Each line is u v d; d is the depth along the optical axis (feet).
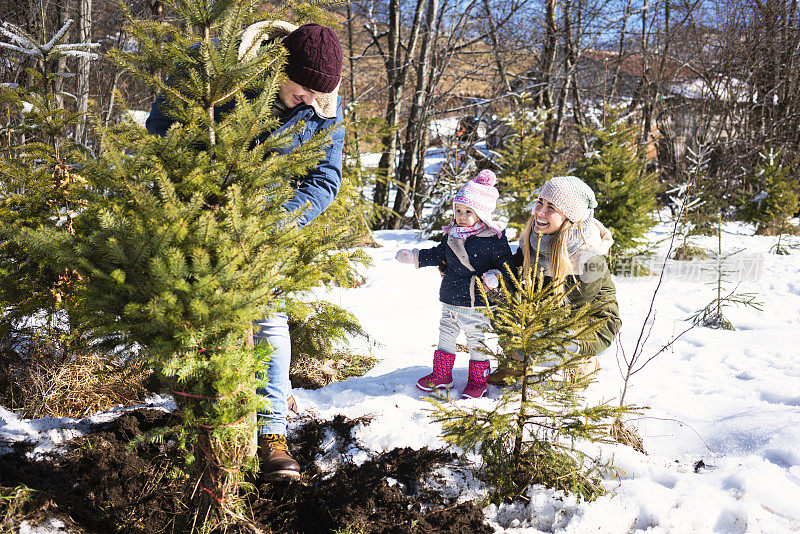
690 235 24.43
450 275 11.58
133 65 7.36
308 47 7.86
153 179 6.78
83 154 7.25
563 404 8.59
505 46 47.96
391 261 25.96
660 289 20.71
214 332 6.61
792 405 11.02
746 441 9.77
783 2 46.47
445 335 11.74
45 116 11.68
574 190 10.62
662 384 12.31
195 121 7.09
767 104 48.39
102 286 6.76
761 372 12.83
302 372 13.26
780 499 7.89
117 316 6.86
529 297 8.05
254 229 6.70
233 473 7.13
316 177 8.84
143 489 7.98
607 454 9.18
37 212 11.23
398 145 43.78
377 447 9.36
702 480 8.58
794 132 46.96
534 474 8.32
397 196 42.37
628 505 7.87
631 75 50.62
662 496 8.02
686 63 48.62
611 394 11.51
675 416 10.87
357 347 15.26
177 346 6.59
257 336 8.25
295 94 8.20
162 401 10.71
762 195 34.24
